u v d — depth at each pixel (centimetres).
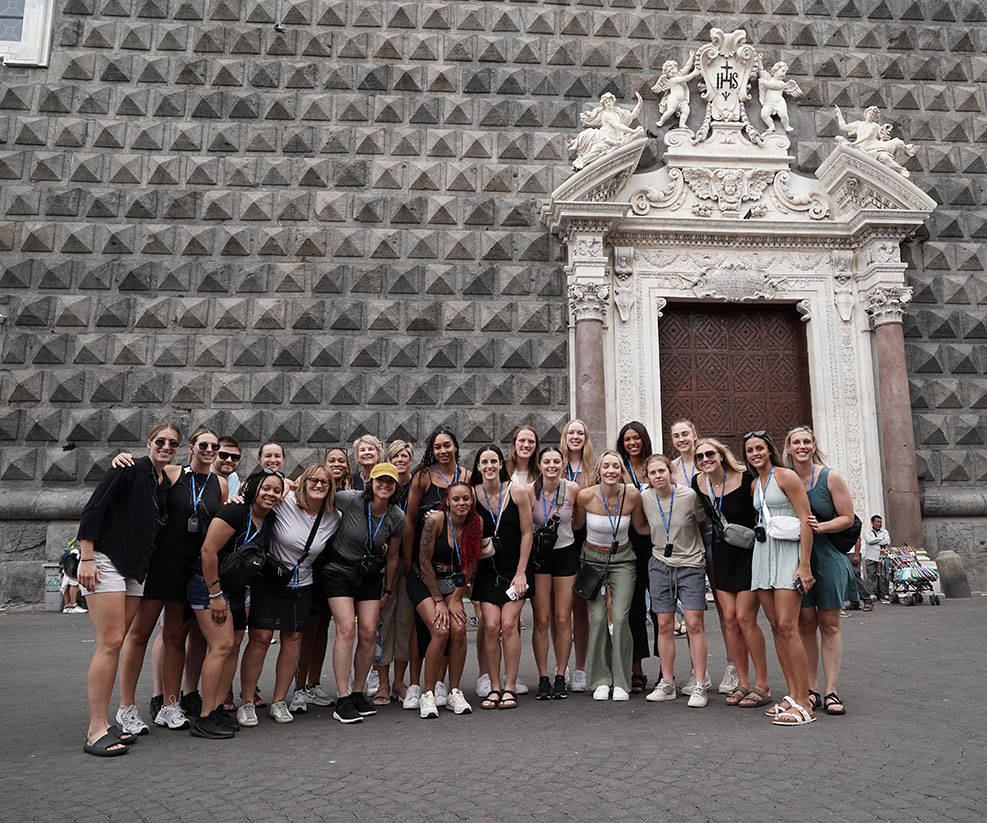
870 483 1228
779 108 1335
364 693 578
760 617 985
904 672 637
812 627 536
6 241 1195
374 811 337
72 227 1209
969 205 1355
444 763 409
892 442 1208
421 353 1223
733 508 545
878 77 1388
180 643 502
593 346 1194
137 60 1268
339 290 1229
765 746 433
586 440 649
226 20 1294
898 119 1375
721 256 1284
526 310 1245
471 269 1254
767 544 506
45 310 1181
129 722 474
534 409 1225
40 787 375
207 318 1203
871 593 1153
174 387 1177
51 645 809
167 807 346
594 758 415
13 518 1123
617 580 584
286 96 1282
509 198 1284
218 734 467
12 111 1241
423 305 1230
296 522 511
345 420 1192
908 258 1316
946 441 1266
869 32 1395
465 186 1282
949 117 1384
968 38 1414
